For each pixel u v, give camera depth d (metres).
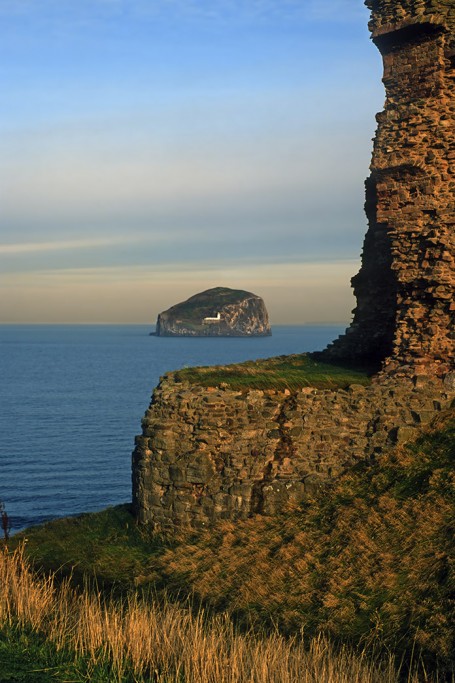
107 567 23.41
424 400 24.03
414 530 19.59
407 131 26.33
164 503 25.16
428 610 16.84
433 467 21.84
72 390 167.88
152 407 26.11
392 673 14.77
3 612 17.23
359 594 18.08
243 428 24.77
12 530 55.50
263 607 18.88
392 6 27.02
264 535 22.39
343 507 21.92
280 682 14.30
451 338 24.84
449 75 26.03
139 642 15.78
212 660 14.94
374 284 29.86
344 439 24.12
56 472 78.00
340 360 30.14
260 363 30.36
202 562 22.02
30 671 14.58
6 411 130.12
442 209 25.36
